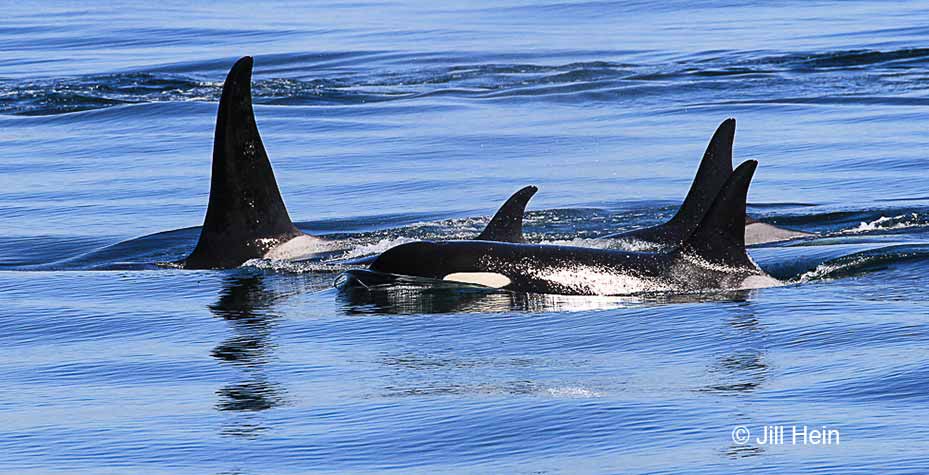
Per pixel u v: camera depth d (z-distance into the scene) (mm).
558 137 85688
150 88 111750
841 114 93750
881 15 163000
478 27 162000
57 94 107125
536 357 34562
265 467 26391
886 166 72688
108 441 28094
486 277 43062
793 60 124375
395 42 147000
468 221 58062
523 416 29062
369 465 26406
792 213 58969
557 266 42969
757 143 82375
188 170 74250
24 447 27906
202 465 26547
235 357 35188
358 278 44062
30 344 37500
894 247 47062
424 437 27891
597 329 37531
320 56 135125
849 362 32688
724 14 169375
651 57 130250
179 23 169875
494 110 99438
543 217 60156
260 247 50000
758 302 40344
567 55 133500
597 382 31781
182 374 33531
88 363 34938
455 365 33812
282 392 31531
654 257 43406
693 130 87938
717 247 43375
